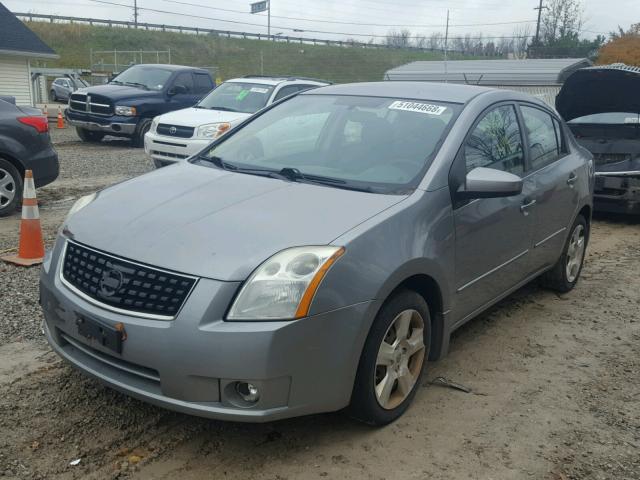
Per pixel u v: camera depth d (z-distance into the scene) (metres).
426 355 3.71
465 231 3.85
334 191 3.64
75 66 53.66
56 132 19.97
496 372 4.25
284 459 3.18
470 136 4.09
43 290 3.49
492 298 4.43
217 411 2.88
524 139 4.78
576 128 9.60
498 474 3.14
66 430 3.34
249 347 2.82
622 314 5.40
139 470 3.06
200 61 60.16
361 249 3.12
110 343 3.02
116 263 3.11
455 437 3.44
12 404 3.56
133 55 57.50
